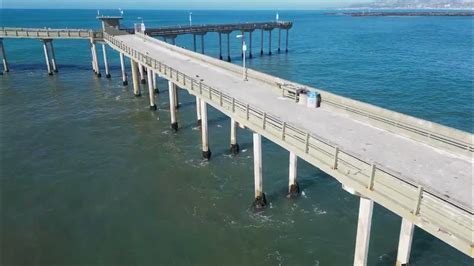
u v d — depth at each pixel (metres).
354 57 62.69
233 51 75.31
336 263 14.84
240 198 19.41
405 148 13.52
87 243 16.17
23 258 15.30
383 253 15.20
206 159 23.73
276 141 14.80
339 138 14.45
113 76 49.25
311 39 93.38
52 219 17.88
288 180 20.89
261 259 15.14
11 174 22.25
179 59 32.56
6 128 29.84
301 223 17.22
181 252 15.59
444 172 11.69
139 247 15.91
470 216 9.15
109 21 49.41
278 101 19.50
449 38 86.56
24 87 43.03
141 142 26.77
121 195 19.89
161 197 19.64
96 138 27.66
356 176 11.50
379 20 176.75
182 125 30.06
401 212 9.89
